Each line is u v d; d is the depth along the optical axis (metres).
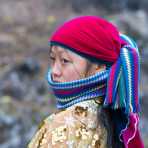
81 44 3.22
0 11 26.48
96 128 3.19
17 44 23.17
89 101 3.23
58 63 3.27
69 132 3.11
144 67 21.81
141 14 27.20
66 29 3.25
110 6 28.59
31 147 3.18
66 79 3.26
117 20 25.92
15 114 16.80
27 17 26.34
